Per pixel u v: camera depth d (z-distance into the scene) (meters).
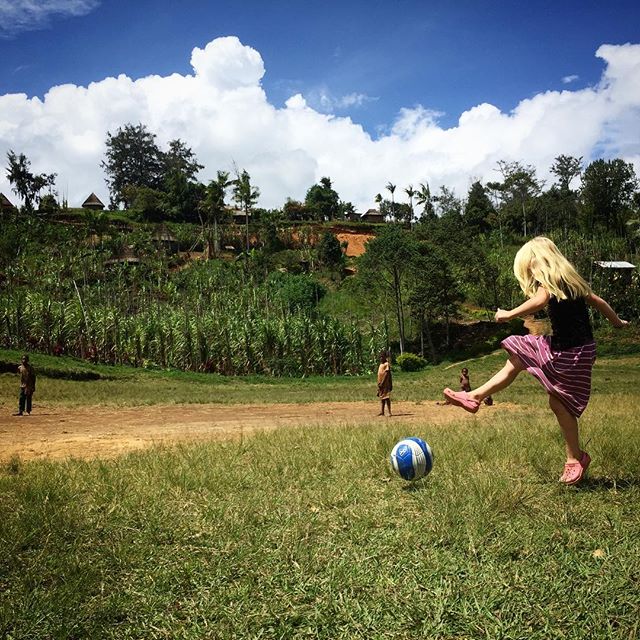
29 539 3.87
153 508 4.53
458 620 2.62
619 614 2.59
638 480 4.67
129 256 80.06
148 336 44.06
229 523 4.06
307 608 2.83
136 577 3.26
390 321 67.25
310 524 3.97
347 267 93.38
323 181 146.38
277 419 17.53
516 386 30.75
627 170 100.56
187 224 108.69
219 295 67.88
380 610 2.74
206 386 34.66
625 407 14.06
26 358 18.50
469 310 68.50
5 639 2.62
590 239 85.31
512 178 112.75
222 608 2.83
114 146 149.12
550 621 2.56
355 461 6.31
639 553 3.17
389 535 3.73
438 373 47.03
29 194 107.25
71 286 63.38
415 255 58.44
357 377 44.47
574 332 4.11
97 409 21.09
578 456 4.45
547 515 3.88
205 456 6.96
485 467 5.66
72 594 3.00
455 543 3.48
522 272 4.26
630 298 59.62
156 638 2.63
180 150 153.88
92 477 5.77
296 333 47.34
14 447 10.33
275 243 100.06
